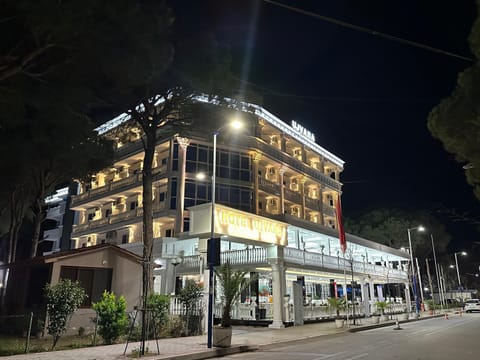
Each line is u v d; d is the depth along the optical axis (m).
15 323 18.12
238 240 22.02
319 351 13.52
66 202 51.22
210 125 21.56
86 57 15.20
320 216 50.41
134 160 41.25
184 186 35.50
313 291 37.88
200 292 19.08
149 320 16.59
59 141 23.39
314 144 51.75
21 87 16.08
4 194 26.58
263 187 40.78
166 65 17.31
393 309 40.16
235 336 18.55
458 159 14.83
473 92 12.59
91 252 19.52
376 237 61.62
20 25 13.63
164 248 28.86
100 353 12.55
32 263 19.48
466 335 18.58
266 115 43.09
